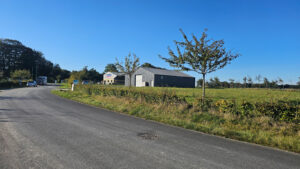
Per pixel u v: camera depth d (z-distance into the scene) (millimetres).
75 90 23359
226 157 4094
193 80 48688
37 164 3373
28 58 77000
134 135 5555
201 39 10016
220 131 6152
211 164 3682
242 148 4754
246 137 5637
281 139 5285
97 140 4906
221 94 17641
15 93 19953
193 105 9062
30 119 7121
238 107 7941
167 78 41938
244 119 7152
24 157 3656
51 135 5164
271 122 6605
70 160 3598
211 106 8586
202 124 7160
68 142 4648
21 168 3205
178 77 44531
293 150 4668
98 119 7711
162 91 11344
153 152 4207
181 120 7613
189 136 5703
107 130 5992
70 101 13977
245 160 3965
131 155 3971
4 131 5359
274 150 4672
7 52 70625
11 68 71812
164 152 4238
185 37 10281
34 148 4148
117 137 5266
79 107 10977
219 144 5016
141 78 42625
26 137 4887
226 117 7480
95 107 11242
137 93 12062
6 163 3371
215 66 10312
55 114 8422
